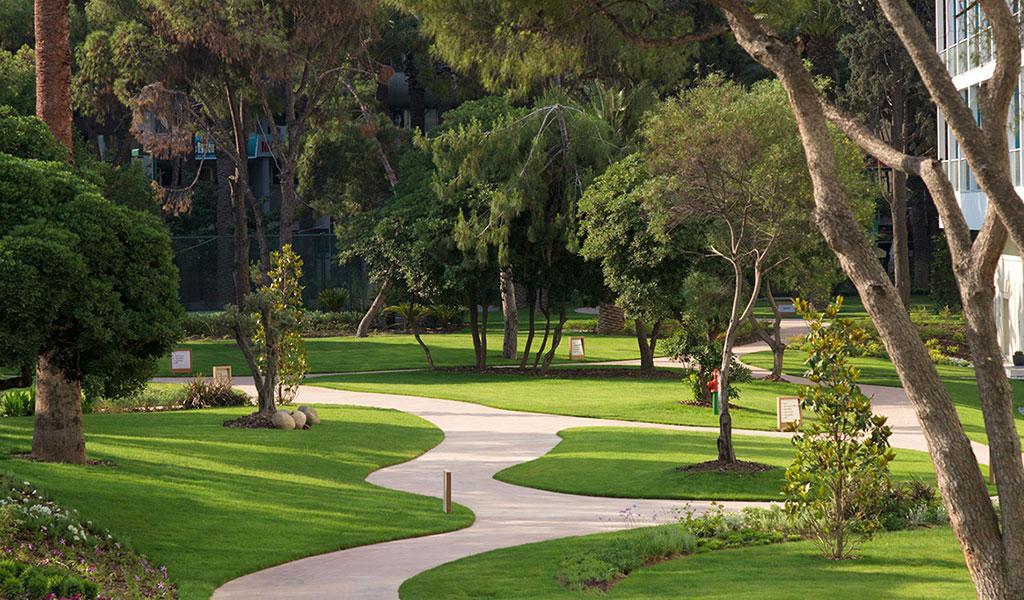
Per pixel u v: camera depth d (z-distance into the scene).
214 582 11.76
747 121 20.09
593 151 37.34
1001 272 41.06
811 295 30.83
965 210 35.44
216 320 26.67
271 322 26.92
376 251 41.78
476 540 14.51
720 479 18.95
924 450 22.83
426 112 80.81
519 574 11.73
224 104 50.78
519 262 38.66
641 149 36.69
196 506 15.65
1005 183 7.72
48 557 11.16
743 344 51.56
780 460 21.17
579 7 12.27
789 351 47.38
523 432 26.48
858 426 12.41
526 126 37.91
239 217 46.09
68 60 19.75
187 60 43.03
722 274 29.41
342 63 49.06
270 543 13.86
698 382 30.44
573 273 39.03
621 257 31.12
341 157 57.34
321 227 72.75
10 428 23.11
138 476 17.55
